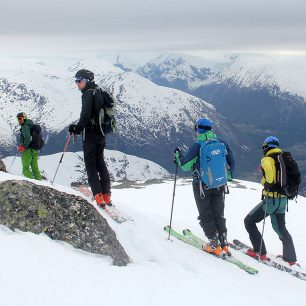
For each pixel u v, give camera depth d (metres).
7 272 6.25
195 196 10.66
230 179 10.77
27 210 7.81
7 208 7.79
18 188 8.05
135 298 6.67
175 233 11.22
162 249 9.70
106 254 7.77
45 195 8.14
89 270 7.04
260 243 11.80
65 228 7.84
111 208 10.84
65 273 6.71
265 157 11.52
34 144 13.78
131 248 9.31
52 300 5.96
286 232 11.84
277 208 11.59
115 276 7.17
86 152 10.45
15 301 5.70
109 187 11.02
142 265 8.23
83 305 6.07
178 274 8.20
